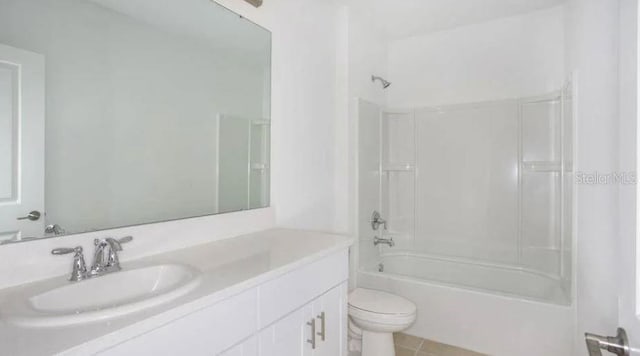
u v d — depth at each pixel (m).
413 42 3.19
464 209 2.99
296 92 2.13
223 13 1.67
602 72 1.51
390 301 1.92
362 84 2.75
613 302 1.43
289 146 2.08
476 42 2.92
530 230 2.71
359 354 2.07
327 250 1.44
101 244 1.14
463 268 2.87
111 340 0.70
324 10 2.40
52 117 1.10
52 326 0.72
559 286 2.33
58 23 1.11
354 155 2.59
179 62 1.50
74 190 1.16
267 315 1.13
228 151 1.72
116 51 1.27
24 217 1.03
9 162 1.01
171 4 1.46
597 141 1.53
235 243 1.55
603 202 1.49
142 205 1.36
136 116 1.34
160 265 1.19
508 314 2.06
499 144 2.85
